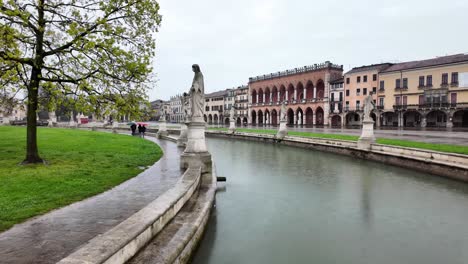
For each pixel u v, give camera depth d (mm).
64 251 5016
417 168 17781
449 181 15203
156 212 6250
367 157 22562
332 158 24016
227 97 115812
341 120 72875
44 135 27812
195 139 13109
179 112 142625
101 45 11734
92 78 12305
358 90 70250
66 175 10609
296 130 49594
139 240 5105
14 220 6379
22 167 11742
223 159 23500
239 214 10281
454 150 17281
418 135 32344
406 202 11797
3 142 20375
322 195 12734
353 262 7113
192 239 6508
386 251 7684
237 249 7676
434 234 8758
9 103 12875
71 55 12055
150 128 54969
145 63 12703
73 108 12539
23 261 4660
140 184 10125
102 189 9195
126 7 12883
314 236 8570
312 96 82438
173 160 15883
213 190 10109
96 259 3871
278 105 88812
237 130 53125
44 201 7676
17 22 10789
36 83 12070
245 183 14852
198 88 12977
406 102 62531
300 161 22438
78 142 22672
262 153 27672
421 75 60219
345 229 9102
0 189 8578
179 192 8070
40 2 11133
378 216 10227
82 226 6152
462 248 7855
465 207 11188
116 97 12680
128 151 18953
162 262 4793
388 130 45156
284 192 13172
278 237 8453
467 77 54219
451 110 55250
